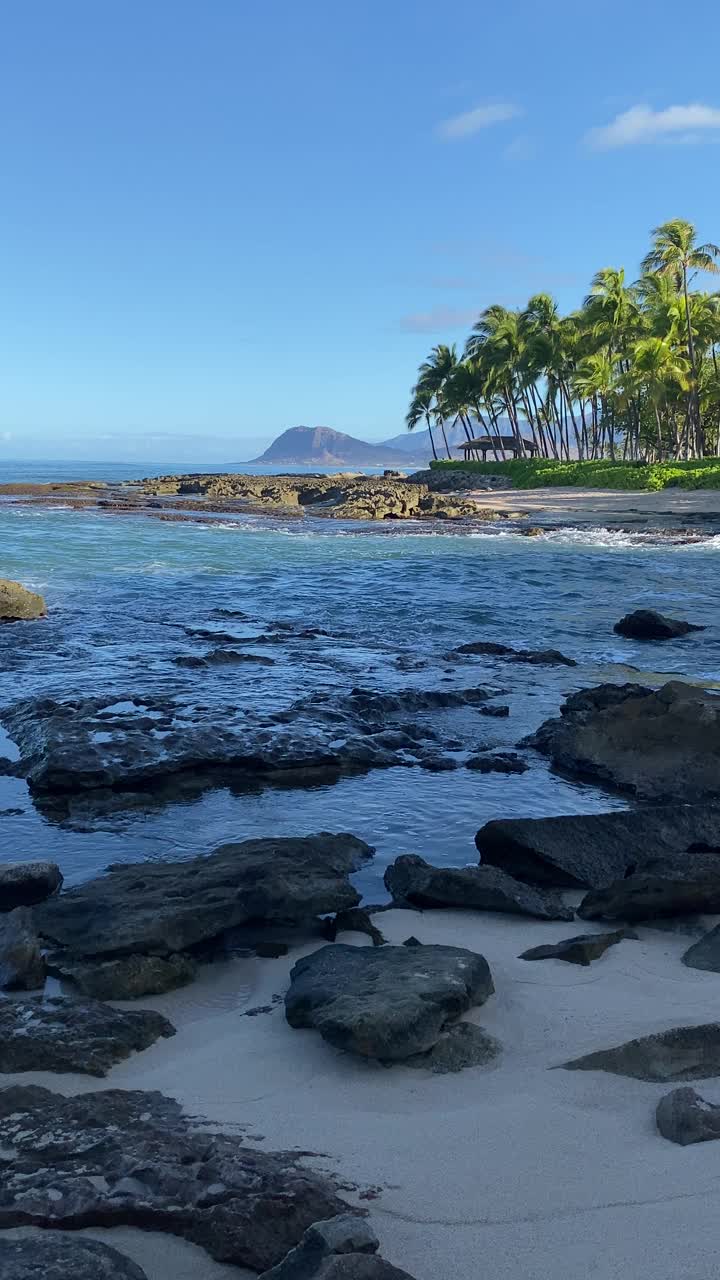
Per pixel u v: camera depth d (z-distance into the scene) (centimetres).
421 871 604
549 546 3581
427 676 1326
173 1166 305
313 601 2141
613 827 651
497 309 10019
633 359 7406
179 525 4544
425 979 427
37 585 2233
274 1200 287
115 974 468
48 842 710
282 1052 404
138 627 1723
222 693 1194
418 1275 262
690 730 870
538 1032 412
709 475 5969
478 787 849
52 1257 262
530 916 559
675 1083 369
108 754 848
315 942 529
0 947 487
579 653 1541
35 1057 391
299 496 7388
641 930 539
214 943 519
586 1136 331
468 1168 312
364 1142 329
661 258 6750
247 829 741
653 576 2628
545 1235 278
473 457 11956
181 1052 409
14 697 1150
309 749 892
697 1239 273
